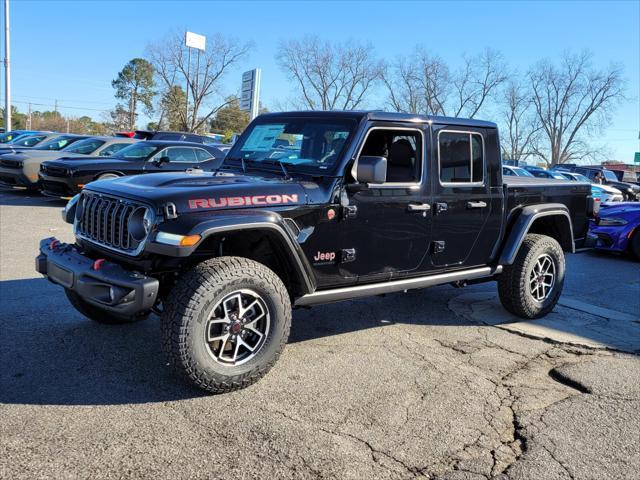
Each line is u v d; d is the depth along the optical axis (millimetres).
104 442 2906
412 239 4402
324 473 2744
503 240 5164
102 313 4570
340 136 4078
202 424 3145
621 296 6781
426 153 4422
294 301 3941
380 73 45531
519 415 3455
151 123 62969
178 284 3361
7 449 2793
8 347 4121
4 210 11086
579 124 57500
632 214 9453
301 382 3793
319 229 3846
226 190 3514
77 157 12336
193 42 32656
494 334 5012
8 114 31031
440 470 2824
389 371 4059
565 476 2812
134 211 3412
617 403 3664
